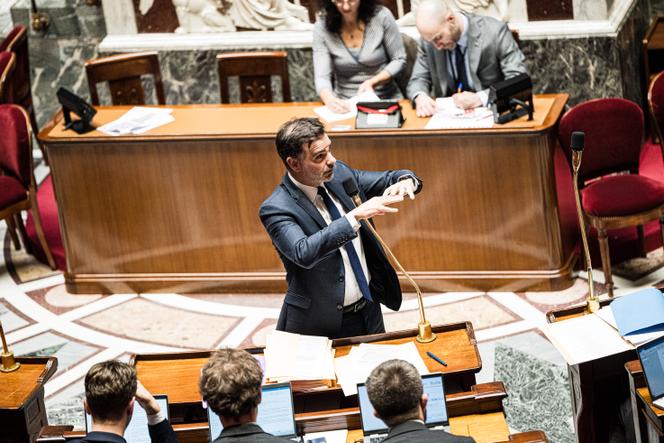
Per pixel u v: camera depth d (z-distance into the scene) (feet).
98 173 46.50
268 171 45.29
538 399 37.22
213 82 62.13
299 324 31.04
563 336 28.58
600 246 42.96
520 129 42.14
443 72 47.37
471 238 44.88
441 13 45.24
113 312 47.11
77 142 45.83
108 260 48.26
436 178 44.04
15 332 46.16
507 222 44.16
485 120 43.27
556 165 51.83
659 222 44.62
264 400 26.45
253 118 46.68
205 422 28.84
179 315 46.32
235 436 22.44
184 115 47.83
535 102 45.11
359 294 31.22
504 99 42.80
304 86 61.11
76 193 47.03
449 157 43.52
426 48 47.37
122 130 46.06
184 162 45.68
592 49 55.88
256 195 45.83
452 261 45.57
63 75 65.87
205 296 47.85
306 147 28.45
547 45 56.49
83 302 48.34
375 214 27.99
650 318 27.63
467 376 28.94
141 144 45.55
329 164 28.94
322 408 28.76
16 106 50.60
